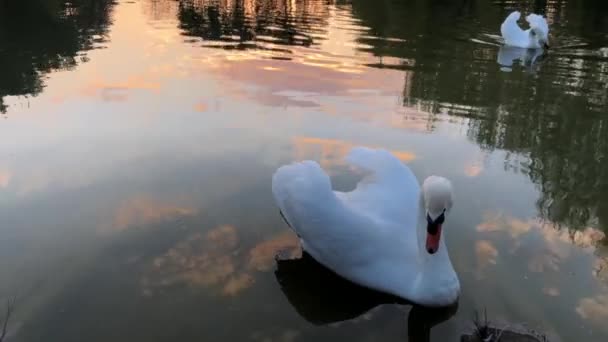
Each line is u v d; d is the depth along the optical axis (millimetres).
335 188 1946
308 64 3600
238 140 2363
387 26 4934
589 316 1358
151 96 2918
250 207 1851
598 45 4215
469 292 1457
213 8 5957
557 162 2209
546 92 3072
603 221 1776
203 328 1328
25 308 1391
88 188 1965
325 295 1471
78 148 2283
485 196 1932
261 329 1333
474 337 1309
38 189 1954
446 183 1320
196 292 1453
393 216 1590
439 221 1320
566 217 1800
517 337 1287
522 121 2625
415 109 2756
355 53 3900
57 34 4516
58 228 1730
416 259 1489
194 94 2959
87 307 1396
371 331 1342
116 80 3225
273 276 1525
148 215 1799
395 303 1454
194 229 1728
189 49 4012
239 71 3408
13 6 5805
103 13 5559
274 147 2291
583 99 2963
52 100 2857
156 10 5766
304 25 4984
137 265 1559
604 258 1584
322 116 2633
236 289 1470
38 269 1540
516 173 2107
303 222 1507
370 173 1727
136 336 1303
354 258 1495
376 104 2822
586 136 2473
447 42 4289
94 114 2658
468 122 2609
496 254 1608
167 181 2016
